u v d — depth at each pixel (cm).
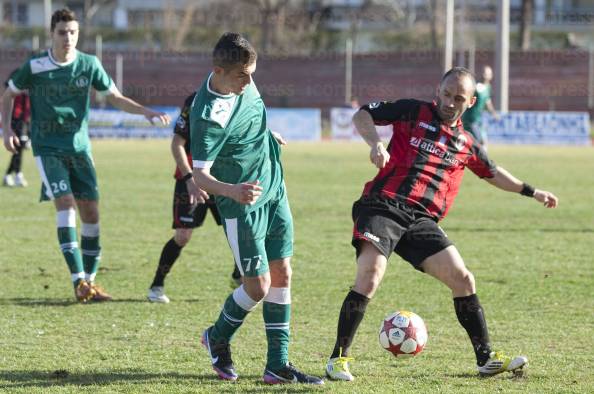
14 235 3506
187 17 14325
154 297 2353
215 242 3428
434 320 2153
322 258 3036
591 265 2934
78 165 2447
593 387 1592
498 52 9294
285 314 1633
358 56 12688
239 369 1722
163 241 3416
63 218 2364
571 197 4984
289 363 1642
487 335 1667
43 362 1750
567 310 2266
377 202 1667
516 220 4069
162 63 12788
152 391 1555
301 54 13200
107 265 2903
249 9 14562
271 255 1631
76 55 2406
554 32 14275
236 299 1620
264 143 1608
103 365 1734
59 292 2467
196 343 1920
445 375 1677
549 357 1809
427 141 1686
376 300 2370
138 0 15888
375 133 1645
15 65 12425
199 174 1511
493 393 1548
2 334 1978
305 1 15938
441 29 14250
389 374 1683
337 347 1650
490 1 15088
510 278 2698
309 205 4544
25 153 7869
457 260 1645
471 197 5009
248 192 1466
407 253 1670
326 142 9812
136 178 5791
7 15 16500
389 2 15138
